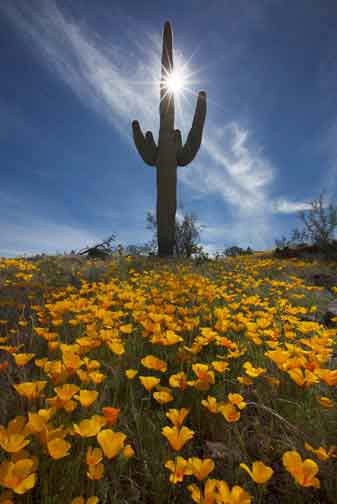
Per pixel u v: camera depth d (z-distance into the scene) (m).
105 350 2.16
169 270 6.71
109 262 7.56
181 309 2.82
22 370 1.87
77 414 1.46
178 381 1.50
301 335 2.85
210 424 1.53
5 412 1.47
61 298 3.80
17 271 5.45
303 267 8.32
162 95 11.12
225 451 1.37
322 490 1.24
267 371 2.03
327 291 5.83
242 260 10.07
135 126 11.16
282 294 4.78
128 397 1.69
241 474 1.24
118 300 3.52
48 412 1.10
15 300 3.64
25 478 0.83
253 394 1.83
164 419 1.50
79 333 2.51
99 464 0.96
